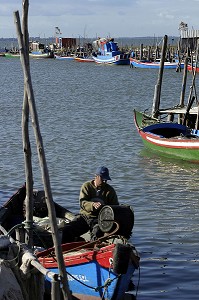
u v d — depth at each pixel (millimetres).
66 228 14016
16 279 9531
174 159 28359
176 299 12719
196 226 17859
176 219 18609
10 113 46344
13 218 15672
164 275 14008
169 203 20641
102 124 40000
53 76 97000
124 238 12516
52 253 12750
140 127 31391
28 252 9812
